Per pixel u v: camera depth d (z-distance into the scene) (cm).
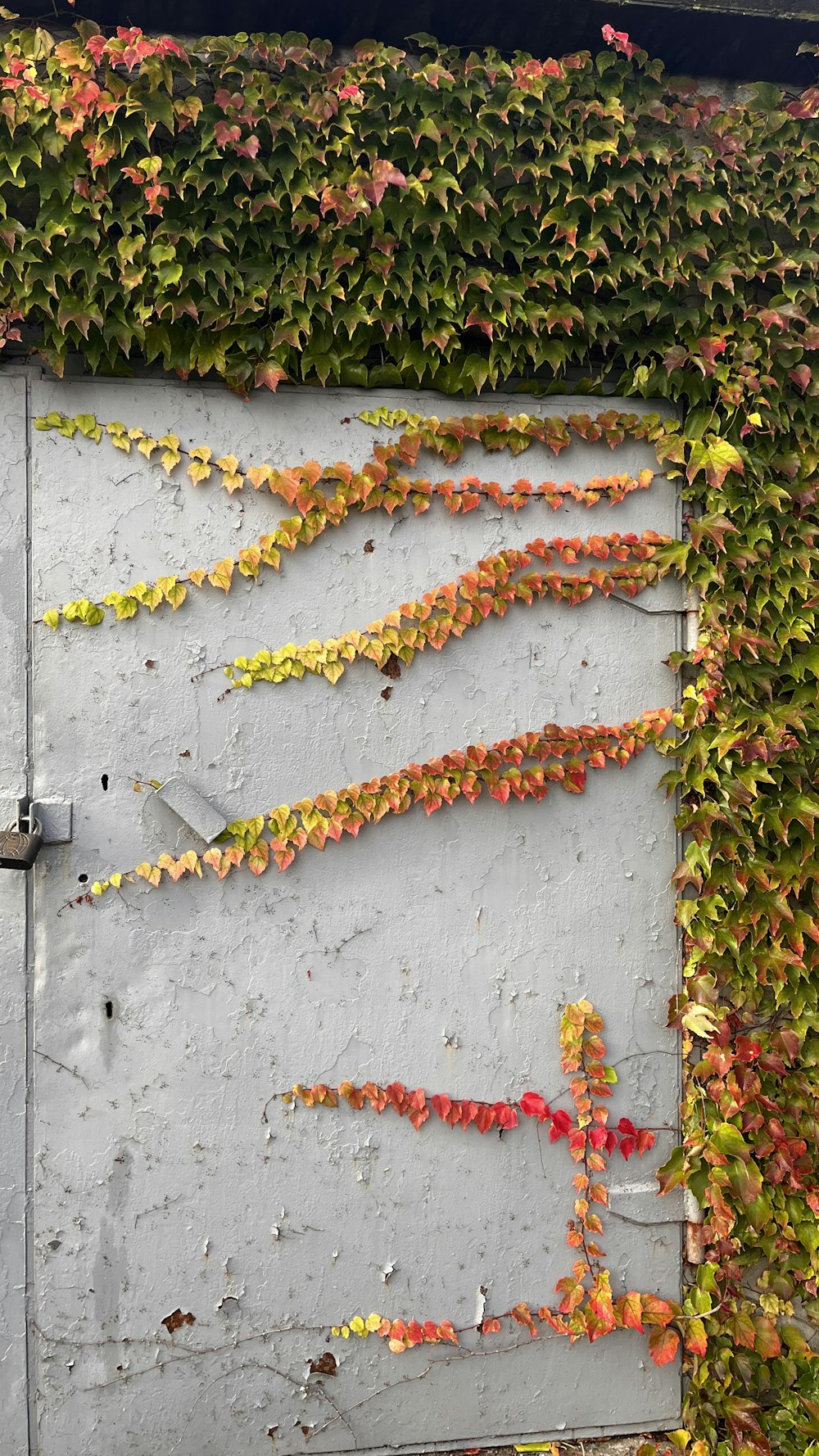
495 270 269
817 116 265
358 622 265
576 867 275
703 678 276
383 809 262
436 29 258
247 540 260
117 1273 249
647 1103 276
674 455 273
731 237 271
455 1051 267
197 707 258
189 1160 254
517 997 271
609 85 260
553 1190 270
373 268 251
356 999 263
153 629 256
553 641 275
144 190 235
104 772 253
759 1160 275
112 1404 247
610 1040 275
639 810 278
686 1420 269
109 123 232
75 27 243
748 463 274
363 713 265
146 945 254
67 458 252
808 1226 274
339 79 244
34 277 238
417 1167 264
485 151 258
